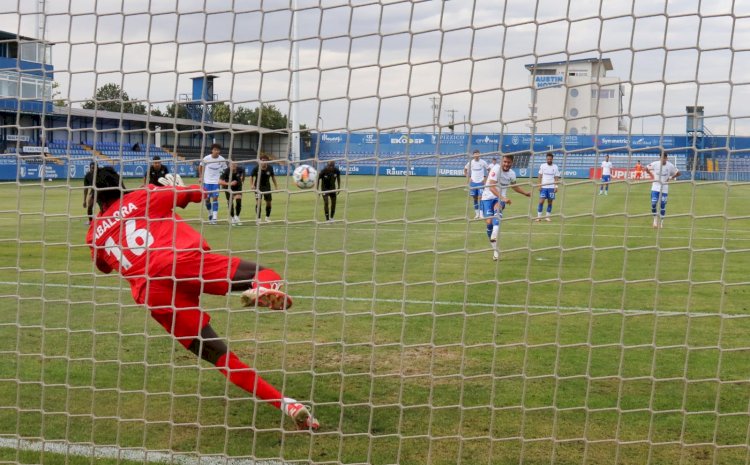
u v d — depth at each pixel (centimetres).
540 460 352
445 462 350
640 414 407
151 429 392
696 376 470
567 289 779
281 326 600
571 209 1908
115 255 393
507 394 437
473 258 1025
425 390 445
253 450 351
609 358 508
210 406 425
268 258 995
